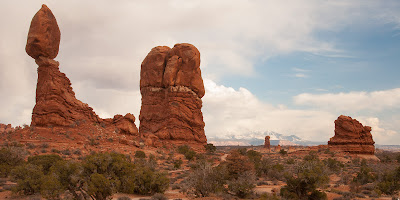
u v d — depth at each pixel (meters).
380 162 89.62
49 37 70.69
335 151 98.00
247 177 37.31
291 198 28.17
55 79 70.69
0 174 39.72
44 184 22.80
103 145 67.06
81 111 75.69
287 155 101.19
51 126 67.06
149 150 75.38
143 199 28.84
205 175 31.91
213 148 97.31
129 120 84.94
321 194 28.80
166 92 103.88
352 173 57.72
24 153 47.88
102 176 23.06
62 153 55.97
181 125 98.44
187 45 107.50
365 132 100.56
